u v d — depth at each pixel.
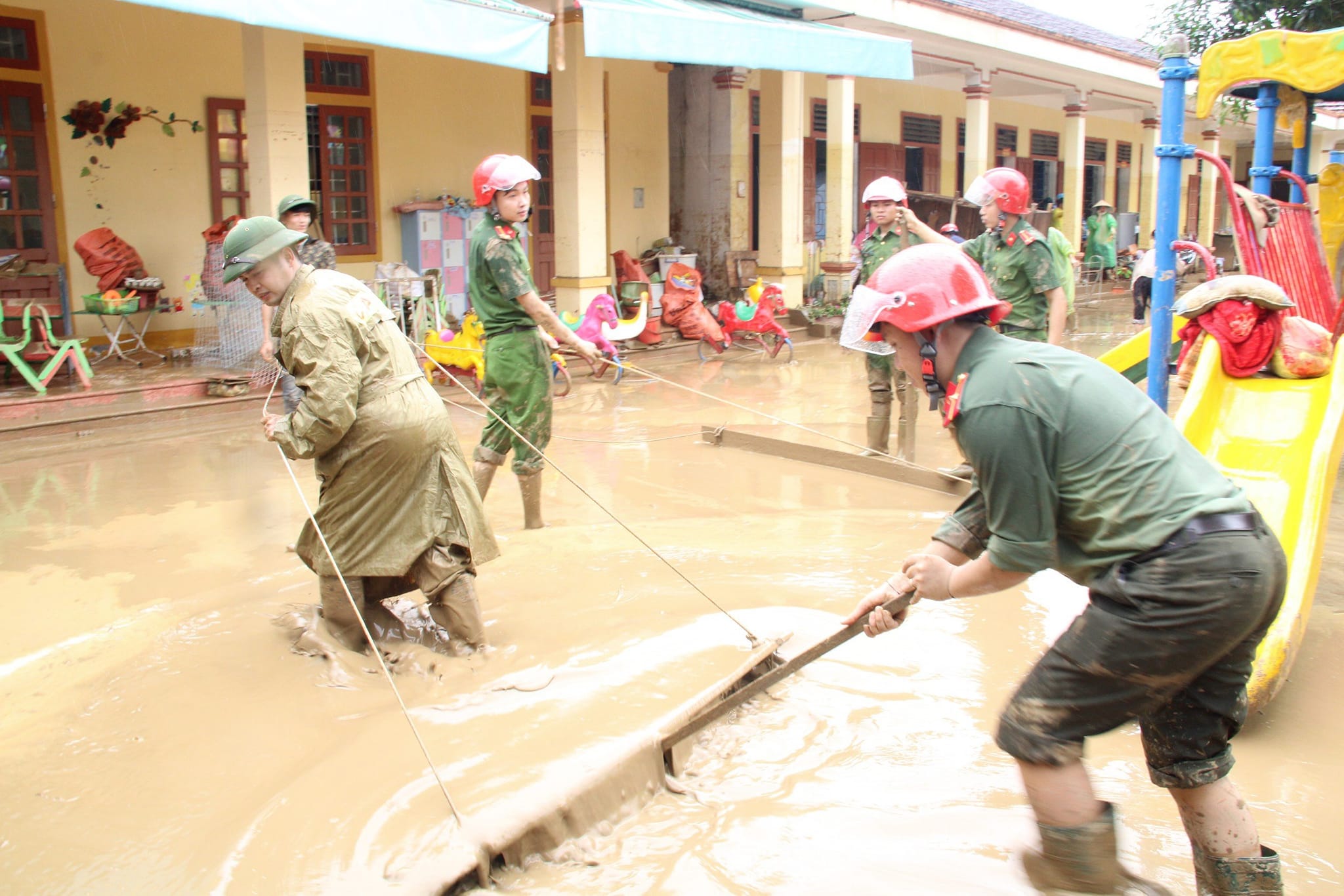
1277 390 5.61
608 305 12.12
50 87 11.14
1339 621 5.01
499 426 6.30
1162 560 2.61
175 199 12.24
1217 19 14.41
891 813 3.34
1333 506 7.18
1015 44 19.73
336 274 4.32
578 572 5.53
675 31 11.52
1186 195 31.45
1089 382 2.71
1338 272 9.70
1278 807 3.42
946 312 2.78
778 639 4.41
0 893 3.01
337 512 4.38
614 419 10.02
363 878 2.95
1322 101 10.00
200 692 4.21
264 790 3.50
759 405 10.77
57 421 9.05
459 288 14.57
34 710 4.13
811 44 13.26
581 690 4.05
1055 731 2.78
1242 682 2.84
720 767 3.63
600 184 13.39
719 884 3.00
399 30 9.24
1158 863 3.09
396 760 3.55
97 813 3.41
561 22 12.68
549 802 3.17
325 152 13.24
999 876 2.99
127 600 5.29
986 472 2.73
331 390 4.09
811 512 6.76
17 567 5.82
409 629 4.75
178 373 10.74
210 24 12.28
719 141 16.94
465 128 14.78
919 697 4.11
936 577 3.06
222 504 7.10
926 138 23.69
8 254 11.03
